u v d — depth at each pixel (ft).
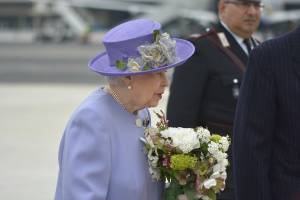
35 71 376.48
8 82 294.46
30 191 99.96
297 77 39.99
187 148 40.40
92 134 39.47
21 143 139.74
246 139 40.06
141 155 40.88
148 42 40.04
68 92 246.27
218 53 60.39
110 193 39.83
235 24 61.05
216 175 40.93
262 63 40.29
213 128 59.57
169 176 41.27
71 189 38.75
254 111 40.19
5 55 565.12
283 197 40.27
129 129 40.70
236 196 41.11
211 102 59.77
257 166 39.91
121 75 39.78
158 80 40.50
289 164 40.29
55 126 163.12
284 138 40.24
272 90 40.11
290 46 40.22
